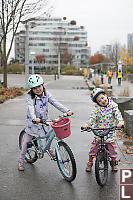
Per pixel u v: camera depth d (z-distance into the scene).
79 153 5.38
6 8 17.22
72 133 7.00
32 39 118.50
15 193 3.71
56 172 4.44
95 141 4.31
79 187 3.88
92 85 20.39
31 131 4.38
